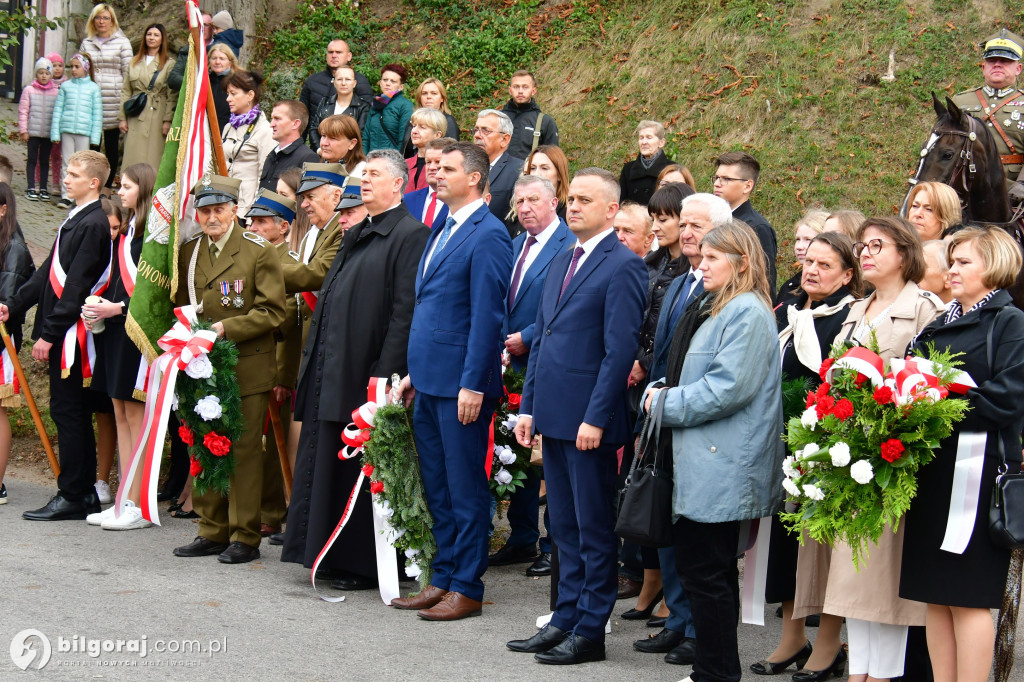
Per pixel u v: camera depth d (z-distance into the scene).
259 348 6.29
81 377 6.96
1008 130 7.37
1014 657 4.80
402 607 5.45
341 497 5.75
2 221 7.46
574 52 12.78
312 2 14.91
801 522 4.02
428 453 5.50
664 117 11.52
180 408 6.17
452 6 14.16
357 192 6.02
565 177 7.02
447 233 5.46
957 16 11.23
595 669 4.62
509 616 5.41
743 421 4.22
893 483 3.83
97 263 7.08
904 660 4.32
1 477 7.22
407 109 10.26
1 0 14.24
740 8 12.13
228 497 6.29
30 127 11.83
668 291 5.14
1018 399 3.85
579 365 4.80
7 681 4.12
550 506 4.95
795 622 4.79
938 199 5.68
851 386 3.96
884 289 4.60
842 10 11.67
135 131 11.50
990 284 4.07
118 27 12.55
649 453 4.33
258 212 6.87
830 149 10.53
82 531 6.63
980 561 3.86
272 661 4.52
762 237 6.24
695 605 4.25
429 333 5.38
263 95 13.73
